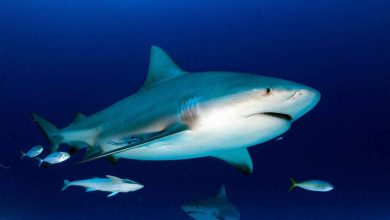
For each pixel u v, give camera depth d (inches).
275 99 150.6
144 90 232.7
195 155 198.8
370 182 1196.5
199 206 254.8
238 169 223.3
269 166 1771.7
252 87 153.8
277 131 162.4
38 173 1124.5
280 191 956.6
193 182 1338.6
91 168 1193.4
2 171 1153.4
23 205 724.7
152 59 233.5
